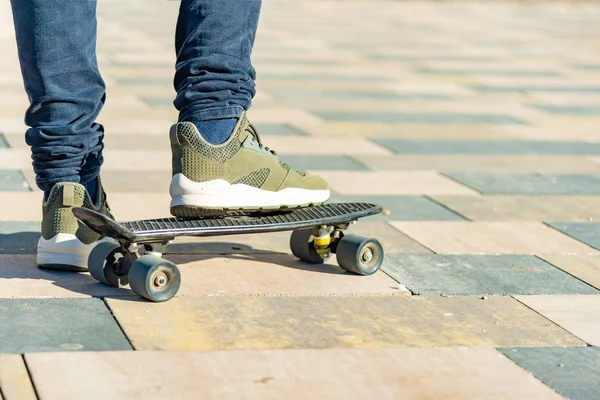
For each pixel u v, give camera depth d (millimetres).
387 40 12492
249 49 3211
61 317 2840
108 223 2887
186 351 2615
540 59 11062
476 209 4500
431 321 2951
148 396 2326
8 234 3758
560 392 2463
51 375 2422
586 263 3676
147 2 17469
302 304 3055
